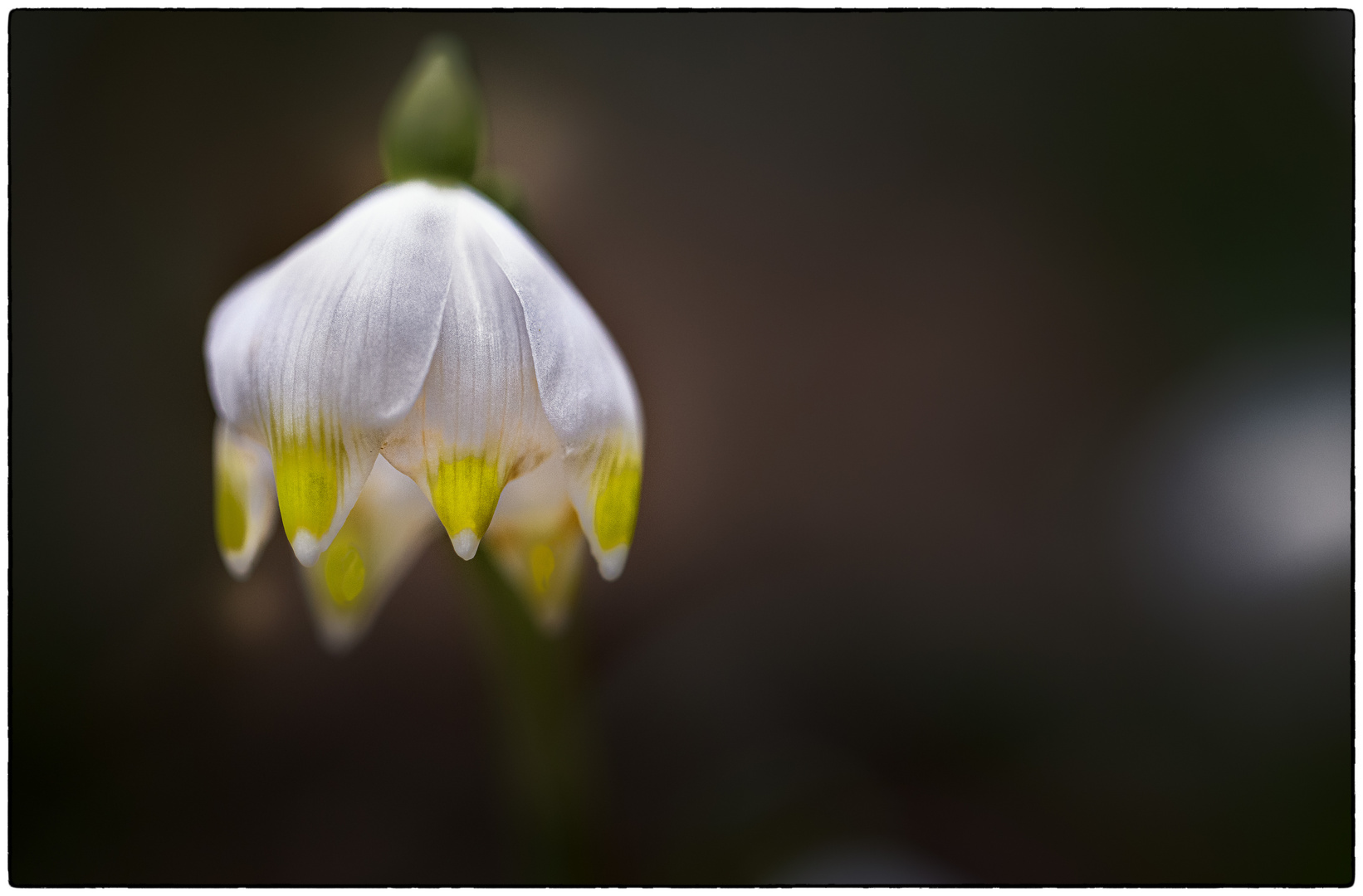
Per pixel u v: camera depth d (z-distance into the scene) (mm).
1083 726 260
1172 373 282
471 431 167
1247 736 242
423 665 265
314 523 166
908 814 257
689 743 273
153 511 253
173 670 252
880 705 275
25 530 247
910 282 297
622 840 256
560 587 180
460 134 174
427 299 168
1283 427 254
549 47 279
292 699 258
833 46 296
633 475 170
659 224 289
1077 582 281
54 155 253
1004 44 294
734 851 252
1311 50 269
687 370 292
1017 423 294
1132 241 289
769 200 294
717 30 291
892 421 297
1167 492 266
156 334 255
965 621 284
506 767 259
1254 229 274
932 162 297
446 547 193
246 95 261
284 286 170
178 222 258
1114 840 245
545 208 277
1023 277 295
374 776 260
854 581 291
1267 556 247
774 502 293
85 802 246
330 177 263
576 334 170
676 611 287
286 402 167
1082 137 292
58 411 250
